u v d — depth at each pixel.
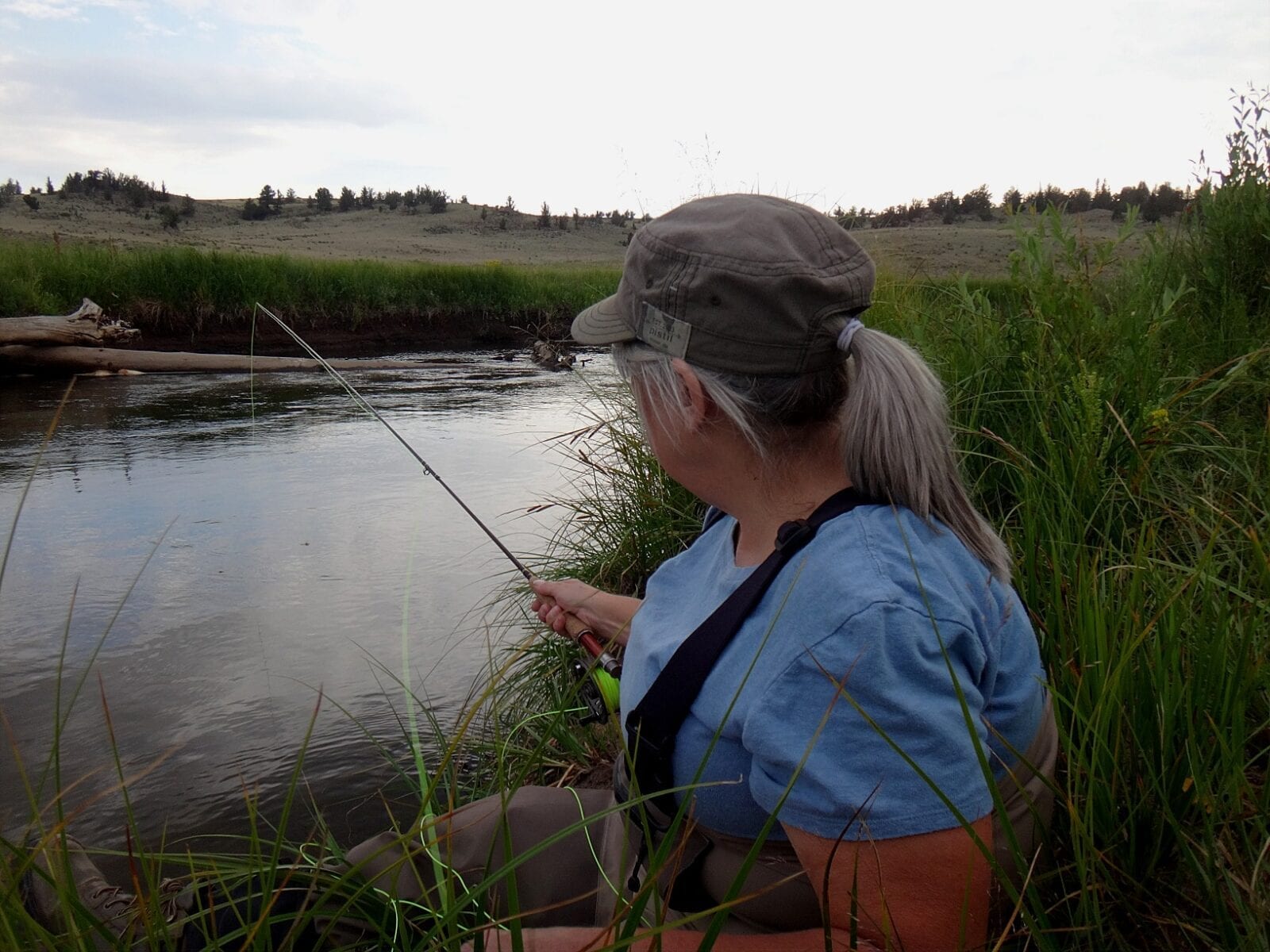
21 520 5.58
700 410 1.19
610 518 3.78
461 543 5.09
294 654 3.73
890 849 0.98
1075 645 1.65
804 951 1.07
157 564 4.80
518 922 1.09
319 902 1.19
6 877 1.12
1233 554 1.94
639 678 1.27
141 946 1.45
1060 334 2.98
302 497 6.14
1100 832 1.36
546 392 11.40
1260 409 2.97
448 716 3.21
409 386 12.02
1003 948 1.27
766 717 1.03
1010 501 2.79
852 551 1.06
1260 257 4.07
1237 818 1.29
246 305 15.33
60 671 1.17
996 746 1.15
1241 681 1.42
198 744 3.08
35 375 11.95
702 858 1.22
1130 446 2.46
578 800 1.56
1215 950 1.21
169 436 8.27
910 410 1.12
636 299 1.23
